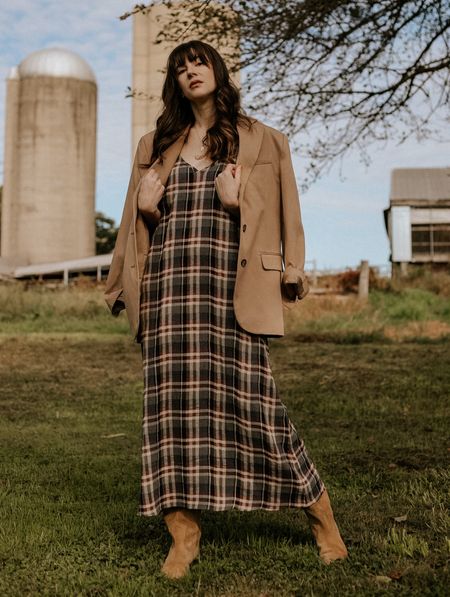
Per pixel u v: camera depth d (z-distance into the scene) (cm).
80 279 3431
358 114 793
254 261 267
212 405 264
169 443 266
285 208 279
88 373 1054
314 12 725
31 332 1900
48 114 5450
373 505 359
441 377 905
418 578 254
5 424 662
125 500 384
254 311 264
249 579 261
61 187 5447
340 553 275
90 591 253
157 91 3966
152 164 283
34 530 323
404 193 3594
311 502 266
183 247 270
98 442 572
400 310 2012
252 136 279
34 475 449
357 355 1197
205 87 278
